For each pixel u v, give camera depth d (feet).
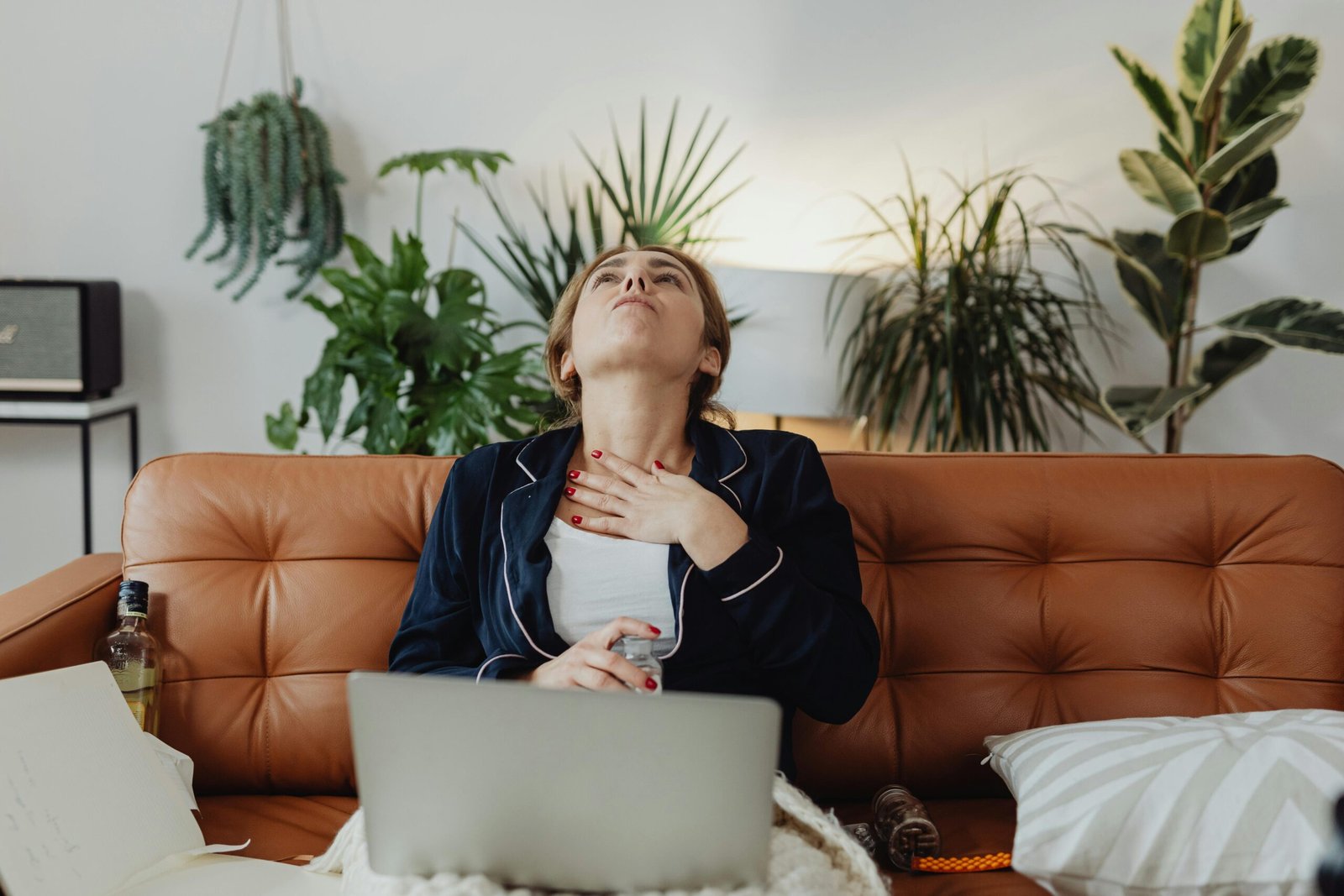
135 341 9.48
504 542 4.25
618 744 2.68
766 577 3.96
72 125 9.27
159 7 9.16
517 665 3.98
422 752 2.74
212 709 4.63
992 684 4.67
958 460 4.97
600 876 2.86
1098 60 9.39
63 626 4.33
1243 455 4.96
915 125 9.50
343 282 7.91
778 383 8.18
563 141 9.41
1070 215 9.50
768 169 9.52
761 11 9.37
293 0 9.21
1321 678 4.52
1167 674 4.63
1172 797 3.49
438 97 9.36
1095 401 8.55
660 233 8.55
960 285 8.30
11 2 9.15
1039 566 4.83
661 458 4.56
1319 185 9.32
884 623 4.75
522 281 9.55
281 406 8.58
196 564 4.78
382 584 4.80
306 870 3.68
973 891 3.80
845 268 9.61
